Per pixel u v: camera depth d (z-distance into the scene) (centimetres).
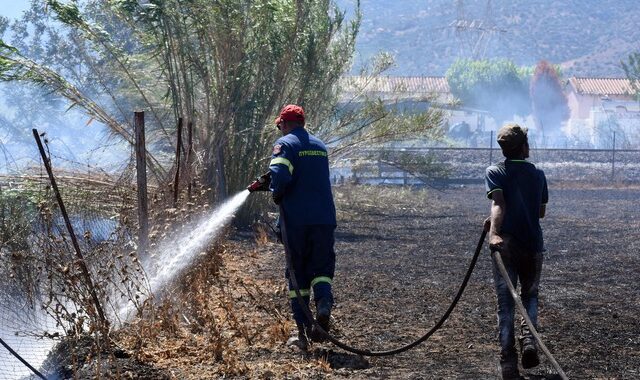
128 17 1511
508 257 617
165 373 612
